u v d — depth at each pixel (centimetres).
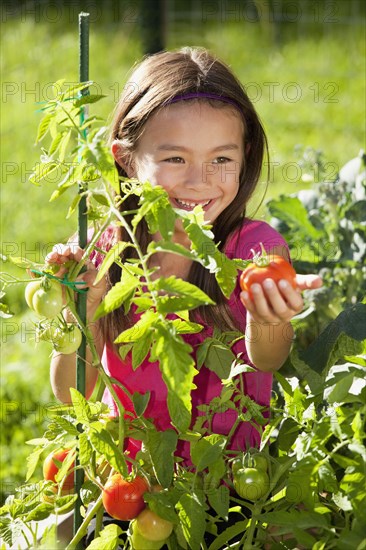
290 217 312
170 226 156
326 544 163
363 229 297
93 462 176
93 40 770
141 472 172
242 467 175
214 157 200
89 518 178
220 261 163
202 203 200
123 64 729
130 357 209
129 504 170
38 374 357
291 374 271
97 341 215
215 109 201
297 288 166
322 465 159
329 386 169
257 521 174
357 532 154
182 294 150
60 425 170
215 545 173
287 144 571
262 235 218
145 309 155
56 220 494
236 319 215
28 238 475
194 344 211
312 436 161
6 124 613
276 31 793
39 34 786
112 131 216
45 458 206
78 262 172
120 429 173
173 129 197
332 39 780
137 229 214
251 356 193
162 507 169
